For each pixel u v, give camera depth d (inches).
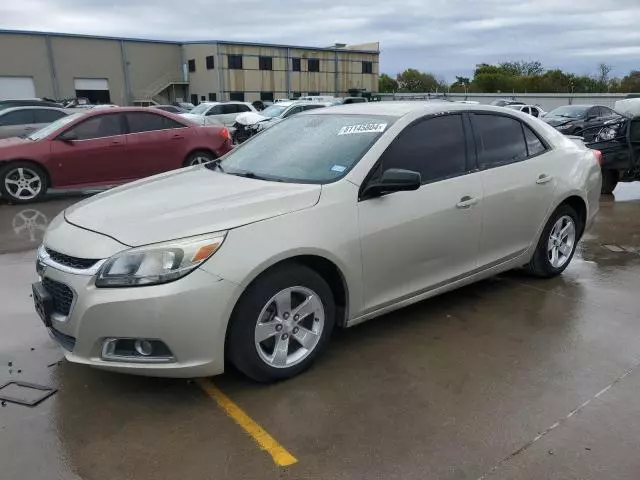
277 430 117.4
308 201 134.8
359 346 154.3
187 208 131.1
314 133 168.2
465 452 110.2
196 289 117.2
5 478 103.6
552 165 193.6
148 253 117.2
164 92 2354.8
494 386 133.8
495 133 179.8
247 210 128.0
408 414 122.7
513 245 184.7
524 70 3358.8
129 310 115.6
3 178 363.9
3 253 249.9
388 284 149.9
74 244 124.7
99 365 120.5
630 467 105.9
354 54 2647.6
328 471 105.1
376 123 159.5
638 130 368.2
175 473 105.0
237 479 103.3
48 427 118.7
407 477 103.4
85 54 2073.1
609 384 134.6
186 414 123.3
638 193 407.8
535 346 154.6
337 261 136.1
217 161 182.4
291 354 137.2
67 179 377.4
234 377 138.4
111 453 110.6
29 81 1969.7
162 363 120.0
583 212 210.5
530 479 102.9
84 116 382.0
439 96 1918.1
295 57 2456.9
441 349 152.6
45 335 162.9
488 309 179.9
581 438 114.2
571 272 217.9
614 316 175.0
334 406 125.9
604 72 2839.6
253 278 123.3
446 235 159.8
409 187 138.6
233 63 2281.0
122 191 155.5
